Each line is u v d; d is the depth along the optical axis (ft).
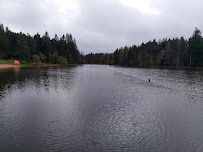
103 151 25.03
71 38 532.32
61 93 65.62
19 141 27.63
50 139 28.40
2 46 313.94
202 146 26.94
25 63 335.26
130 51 482.28
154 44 490.08
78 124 34.96
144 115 41.39
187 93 69.67
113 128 33.35
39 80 102.94
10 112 42.22
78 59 554.46
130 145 26.91
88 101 53.67
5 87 76.48
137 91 72.69
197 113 43.47
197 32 288.92
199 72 193.88
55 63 414.41
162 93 69.10
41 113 41.63
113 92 69.26
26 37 430.20
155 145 27.04
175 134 31.12
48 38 431.43
